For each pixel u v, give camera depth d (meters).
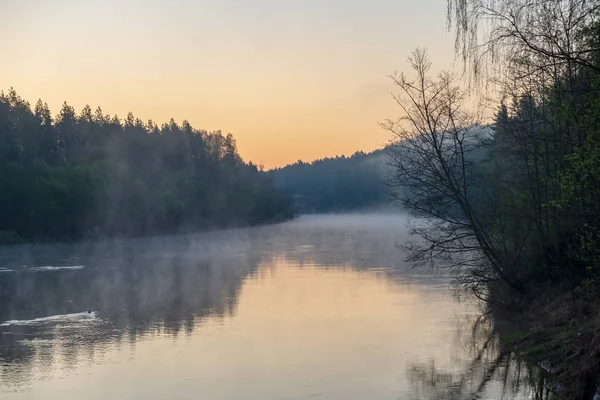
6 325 27.59
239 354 21.28
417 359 19.95
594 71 13.56
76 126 122.06
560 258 22.95
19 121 102.19
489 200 26.22
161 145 138.62
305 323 26.55
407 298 32.78
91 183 95.75
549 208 23.50
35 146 103.19
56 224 90.81
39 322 28.25
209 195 142.62
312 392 16.81
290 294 35.38
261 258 60.88
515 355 18.98
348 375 18.34
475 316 27.02
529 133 24.84
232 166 165.62
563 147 21.11
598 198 18.25
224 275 46.28
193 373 19.02
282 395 16.61
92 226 98.50
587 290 19.92
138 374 19.12
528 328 21.56
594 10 13.09
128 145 129.88
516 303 24.48
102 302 33.97
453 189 24.80
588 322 17.06
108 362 20.72
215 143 159.12
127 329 26.31
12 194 85.50
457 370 18.39
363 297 33.50
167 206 118.69
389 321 26.53
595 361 13.62
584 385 13.53
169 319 28.38
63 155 117.44
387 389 16.83
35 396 17.19
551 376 15.91
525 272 25.25
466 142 25.59
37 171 91.06
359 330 24.78
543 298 22.92
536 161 23.58
